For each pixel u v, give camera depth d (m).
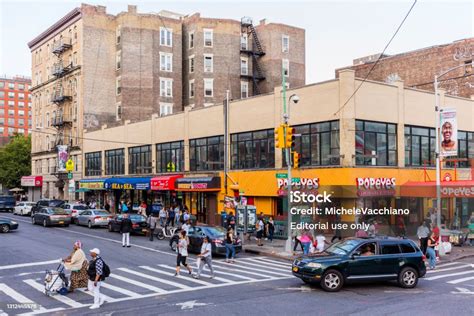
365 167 29.08
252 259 23.25
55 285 14.97
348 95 28.55
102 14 60.12
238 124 36.56
